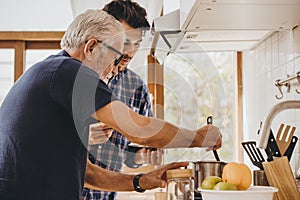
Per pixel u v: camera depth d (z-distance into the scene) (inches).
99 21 56.6
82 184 55.7
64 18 133.2
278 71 83.5
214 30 83.2
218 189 52.6
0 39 132.2
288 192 59.7
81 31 57.0
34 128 53.6
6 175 53.7
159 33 48.6
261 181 67.8
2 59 134.4
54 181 52.9
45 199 52.7
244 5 65.8
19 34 132.1
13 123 54.7
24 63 133.6
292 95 76.2
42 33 132.2
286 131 69.7
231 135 110.0
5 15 132.6
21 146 53.5
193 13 70.9
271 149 65.7
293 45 76.9
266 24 77.4
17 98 55.8
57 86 53.4
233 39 91.4
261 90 93.6
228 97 111.7
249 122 102.1
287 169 60.0
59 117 53.7
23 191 53.0
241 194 49.7
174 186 57.3
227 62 122.6
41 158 53.1
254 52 98.6
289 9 68.0
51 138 53.4
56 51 135.3
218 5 66.1
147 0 124.0
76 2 125.2
